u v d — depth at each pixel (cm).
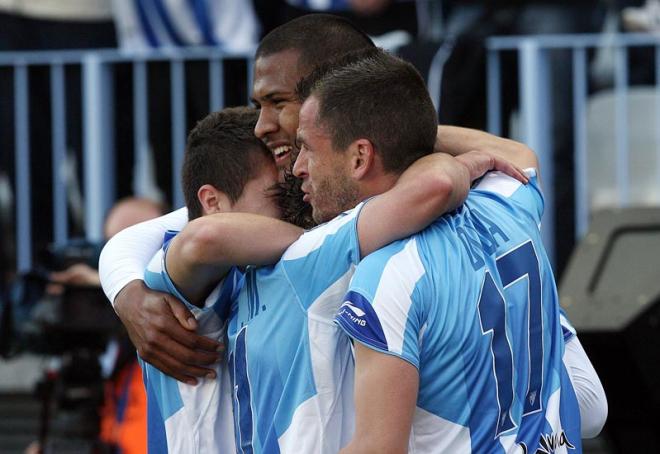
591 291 1429
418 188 875
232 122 1018
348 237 884
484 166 973
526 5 2289
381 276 859
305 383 898
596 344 1379
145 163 2316
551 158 2231
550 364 927
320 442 891
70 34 2392
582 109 2220
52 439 1761
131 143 2325
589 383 1016
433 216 878
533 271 923
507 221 937
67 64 2320
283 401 906
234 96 2303
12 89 2341
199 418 977
